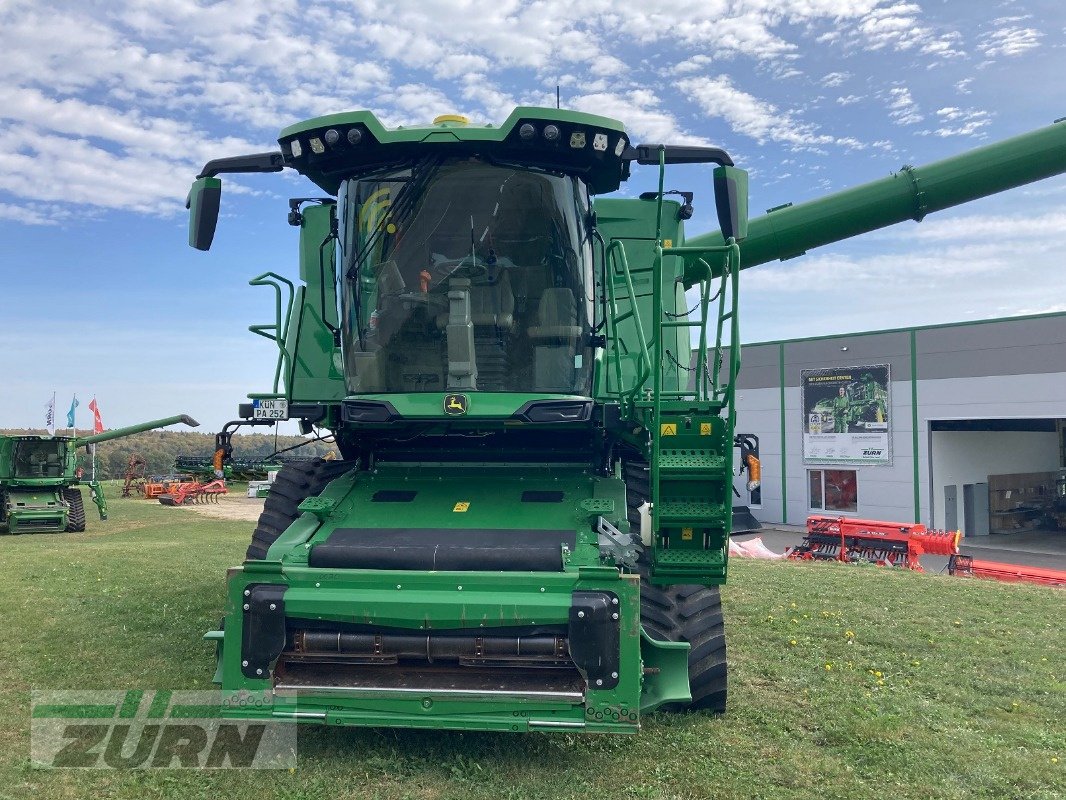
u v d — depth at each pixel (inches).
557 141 212.8
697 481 196.9
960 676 267.1
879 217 351.6
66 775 180.5
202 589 413.1
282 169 236.7
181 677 251.0
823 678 260.2
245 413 247.1
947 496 1270.9
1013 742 209.5
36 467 936.3
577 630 180.7
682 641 211.2
